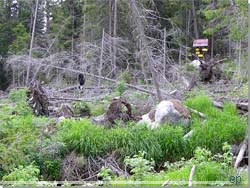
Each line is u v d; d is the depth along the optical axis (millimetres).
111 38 14141
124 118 9484
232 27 12555
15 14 26062
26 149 7469
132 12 11312
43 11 25172
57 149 7719
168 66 14141
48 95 12625
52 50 20016
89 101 11805
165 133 8242
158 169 7953
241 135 8305
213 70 15211
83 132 8125
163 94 11648
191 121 9133
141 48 11555
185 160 7941
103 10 18344
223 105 10305
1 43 23625
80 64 14812
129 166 7691
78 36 23375
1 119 7855
